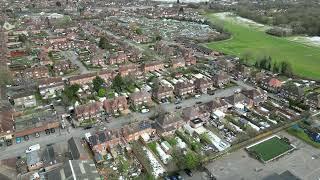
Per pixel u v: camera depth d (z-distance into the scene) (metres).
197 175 115.81
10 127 139.00
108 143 129.62
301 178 113.75
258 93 175.25
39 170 117.00
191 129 143.38
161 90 177.38
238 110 163.38
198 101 177.12
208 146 132.38
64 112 162.50
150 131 141.38
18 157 124.75
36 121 144.50
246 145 134.25
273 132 143.75
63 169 106.00
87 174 104.62
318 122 154.50
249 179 113.44
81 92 187.25
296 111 166.88
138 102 169.62
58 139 138.00
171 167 118.94
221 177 114.56
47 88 187.00
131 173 115.69
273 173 109.75
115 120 155.38
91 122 152.62
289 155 128.12
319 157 126.56
